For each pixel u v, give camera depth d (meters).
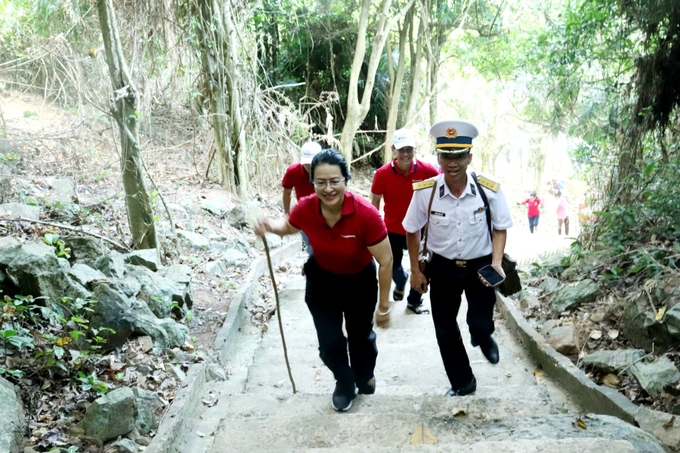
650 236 5.51
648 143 6.62
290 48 15.31
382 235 3.14
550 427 3.02
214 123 9.52
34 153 8.00
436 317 3.76
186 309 5.27
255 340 5.43
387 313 3.37
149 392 3.68
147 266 5.58
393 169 5.27
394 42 16.50
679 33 5.95
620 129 7.03
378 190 5.41
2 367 3.45
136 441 3.21
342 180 3.00
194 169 10.51
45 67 8.05
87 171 7.84
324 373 4.59
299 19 14.41
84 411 3.41
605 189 6.69
